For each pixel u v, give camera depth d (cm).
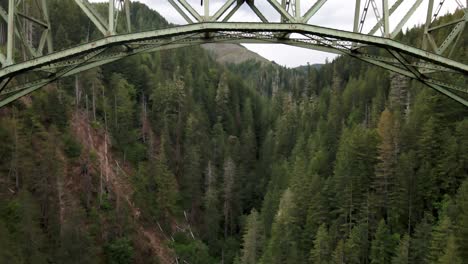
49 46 1814
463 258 3119
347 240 4334
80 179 5778
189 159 7944
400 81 6725
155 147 8100
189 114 9075
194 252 6550
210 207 7388
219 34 1792
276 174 7500
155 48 1783
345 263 4094
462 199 3625
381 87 8000
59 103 6019
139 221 6369
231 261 6688
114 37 1620
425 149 4519
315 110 9644
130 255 5478
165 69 11044
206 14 1644
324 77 12575
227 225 7781
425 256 3522
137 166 7294
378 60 1892
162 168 7106
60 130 5928
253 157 9381
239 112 10988
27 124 5316
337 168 5222
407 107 6100
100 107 7488
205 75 11656
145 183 6981
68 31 8475
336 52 1853
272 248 4912
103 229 5566
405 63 1870
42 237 4297
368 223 4431
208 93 10719
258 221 5997
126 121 7638
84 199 5656
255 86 18438
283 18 1773
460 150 4178
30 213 4103
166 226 6775
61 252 4309
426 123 4619
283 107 10712
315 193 5241
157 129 8500
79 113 6900
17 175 4622
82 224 4934
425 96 5425
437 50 1875
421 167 4375
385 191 4509
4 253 3297
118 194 6266
